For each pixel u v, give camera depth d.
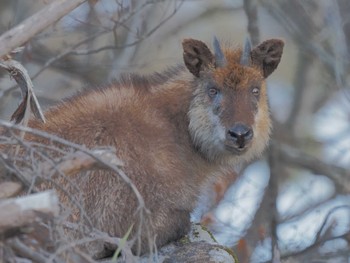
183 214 12.05
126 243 8.89
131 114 11.95
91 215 11.23
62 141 8.62
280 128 19.27
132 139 11.75
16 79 10.75
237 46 13.16
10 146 9.97
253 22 17.34
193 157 12.32
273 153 17.52
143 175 11.66
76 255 8.38
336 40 18.59
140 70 19.27
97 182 11.29
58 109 12.10
